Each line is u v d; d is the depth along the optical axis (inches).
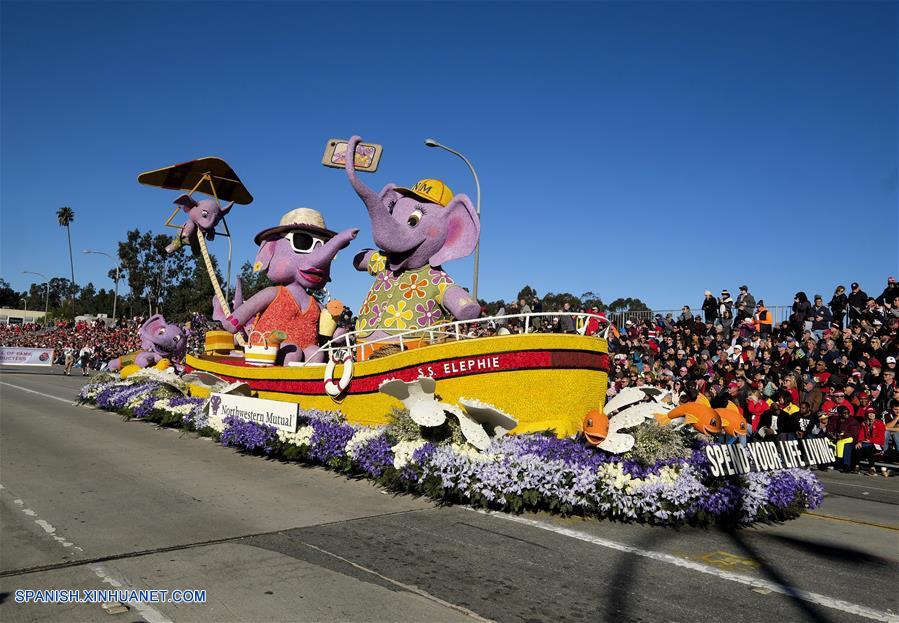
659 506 260.5
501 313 693.9
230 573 193.8
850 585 206.1
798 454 315.6
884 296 655.1
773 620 174.2
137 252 2842.0
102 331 2110.0
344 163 458.0
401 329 415.5
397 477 304.5
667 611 177.3
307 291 528.1
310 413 394.6
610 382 633.6
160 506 275.4
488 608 174.1
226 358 529.7
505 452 291.0
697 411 289.7
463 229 422.9
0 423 534.6
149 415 542.9
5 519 249.9
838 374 540.1
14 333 3075.8
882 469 474.6
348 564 204.8
